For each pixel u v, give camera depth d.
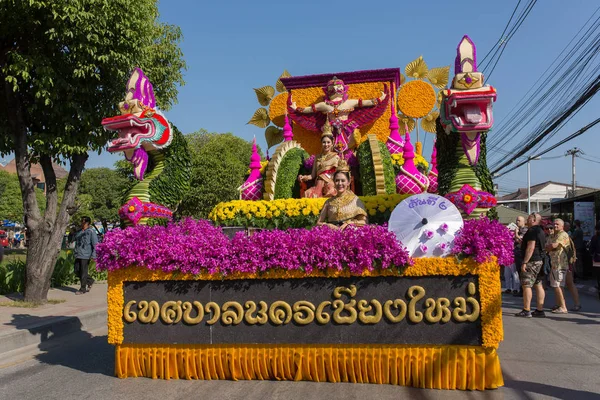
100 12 8.06
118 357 4.62
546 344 6.15
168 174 5.66
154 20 10.24
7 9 7.73
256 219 6.18
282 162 7.23
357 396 3.87
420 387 4.04
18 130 8.91
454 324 4.04
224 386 4.25
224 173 21.95
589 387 4.26
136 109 5.25
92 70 8.59
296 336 4.27
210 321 4.42
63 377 4.89
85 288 10.63
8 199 34.94
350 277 4.21
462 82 4.43
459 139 4.90
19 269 10.61
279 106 9.03
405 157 7.05
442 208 4.27
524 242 8.43
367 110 7.98
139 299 4.62
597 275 10.60
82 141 9.02
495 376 3.95
